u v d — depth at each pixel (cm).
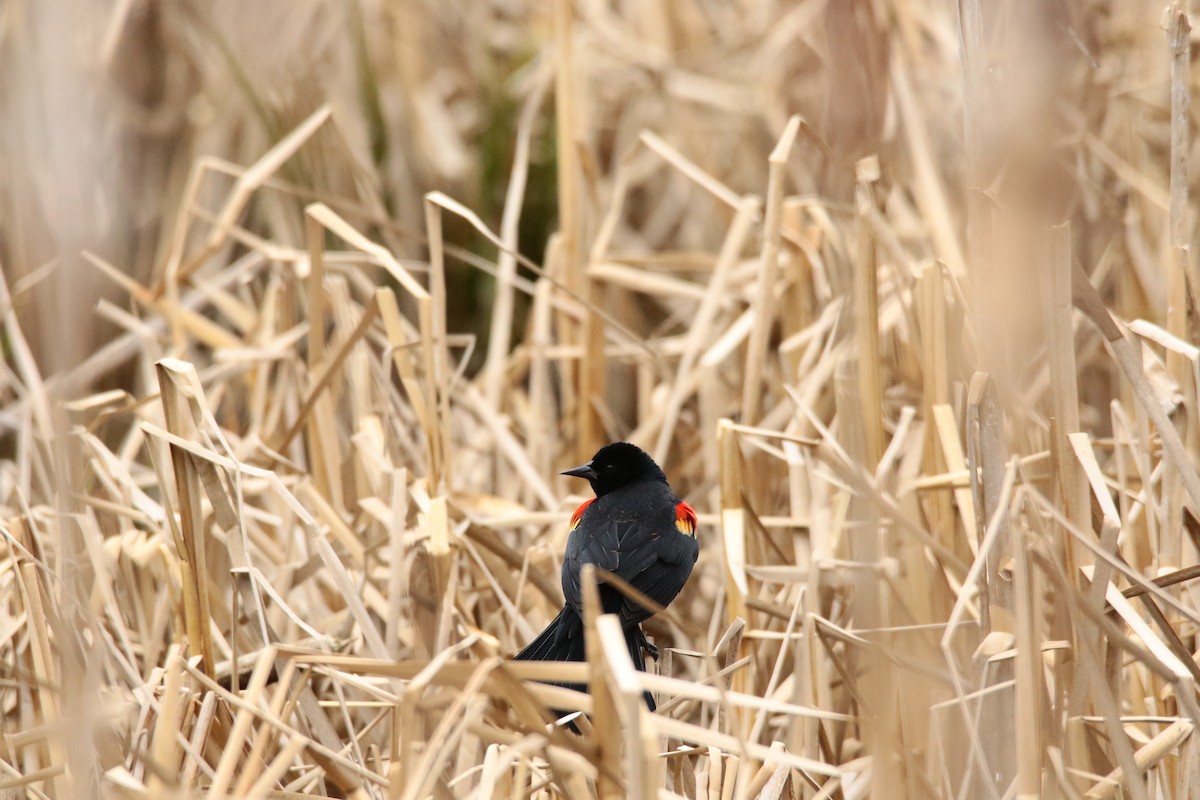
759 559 1495
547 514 1554
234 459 1116
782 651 1222
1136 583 1109
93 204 1052
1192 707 962
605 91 2516
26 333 1838
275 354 1711
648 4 2630
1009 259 1094
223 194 2291
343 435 1717
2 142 1883
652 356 1808
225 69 2320
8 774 1077
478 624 1510
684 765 1129
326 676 1266
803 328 1800
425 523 1398
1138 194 1834
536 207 2394
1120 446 1350
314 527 1173
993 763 1086
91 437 1465
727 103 2442
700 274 2344
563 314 1916
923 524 1377
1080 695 1100
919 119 1778
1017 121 1077
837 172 1568
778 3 2444
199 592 1130
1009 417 1173
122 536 1405
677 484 1914
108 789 1049
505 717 927
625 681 775
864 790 1147
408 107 2406
